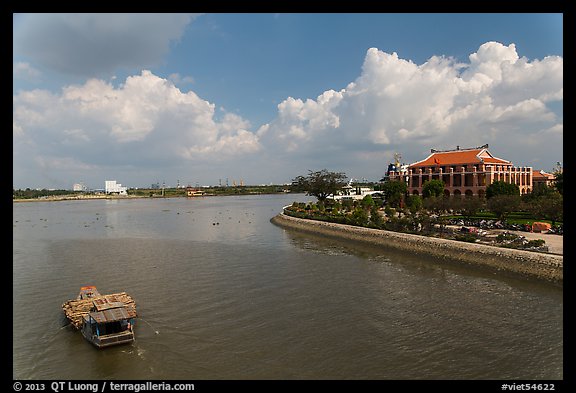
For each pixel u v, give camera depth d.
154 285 45.75
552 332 30.72
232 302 39.41
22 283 47.12
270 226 108.94
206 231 97.69
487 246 54.03
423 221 72.50
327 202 142.00
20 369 26.61
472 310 35.94
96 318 29.41
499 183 95.38
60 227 109.62
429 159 131.25
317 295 41.31
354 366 26.33
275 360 27.39
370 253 65.00
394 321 33.69
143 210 183.75
